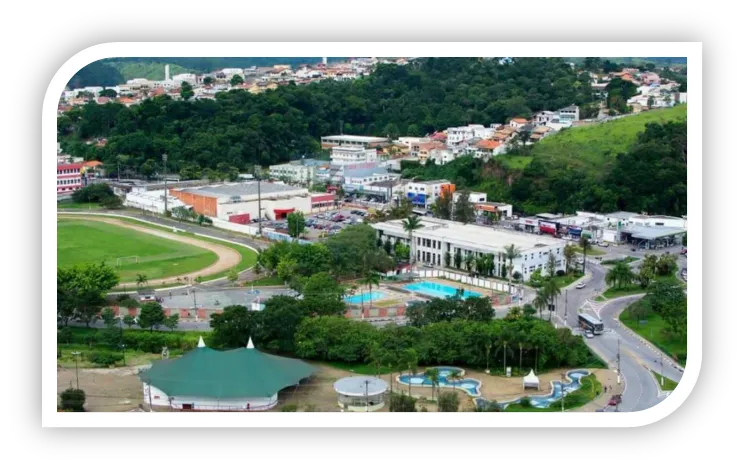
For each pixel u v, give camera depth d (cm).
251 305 10769
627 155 17462
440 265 13450
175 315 9775
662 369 8519
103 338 9275
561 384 8044
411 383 8100
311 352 8656
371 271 11769
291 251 12419
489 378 8294
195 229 16500
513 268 12375
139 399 7681
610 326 10044
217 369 7688
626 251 14412
